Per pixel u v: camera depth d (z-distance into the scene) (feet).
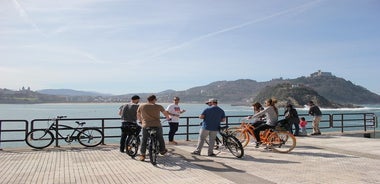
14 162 32.78
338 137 55.06
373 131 65.77
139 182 25.72
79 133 42.93
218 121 37.32
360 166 32.07
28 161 33.32
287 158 36.01
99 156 36.29
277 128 41.06
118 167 30.91
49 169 29.91
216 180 26.32
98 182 25.68
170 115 45.24
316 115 58.80
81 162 33.04
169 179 26.61
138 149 39.27
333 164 32.94
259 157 36.55
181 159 34.96
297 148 42.93
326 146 44.68
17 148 41.09
